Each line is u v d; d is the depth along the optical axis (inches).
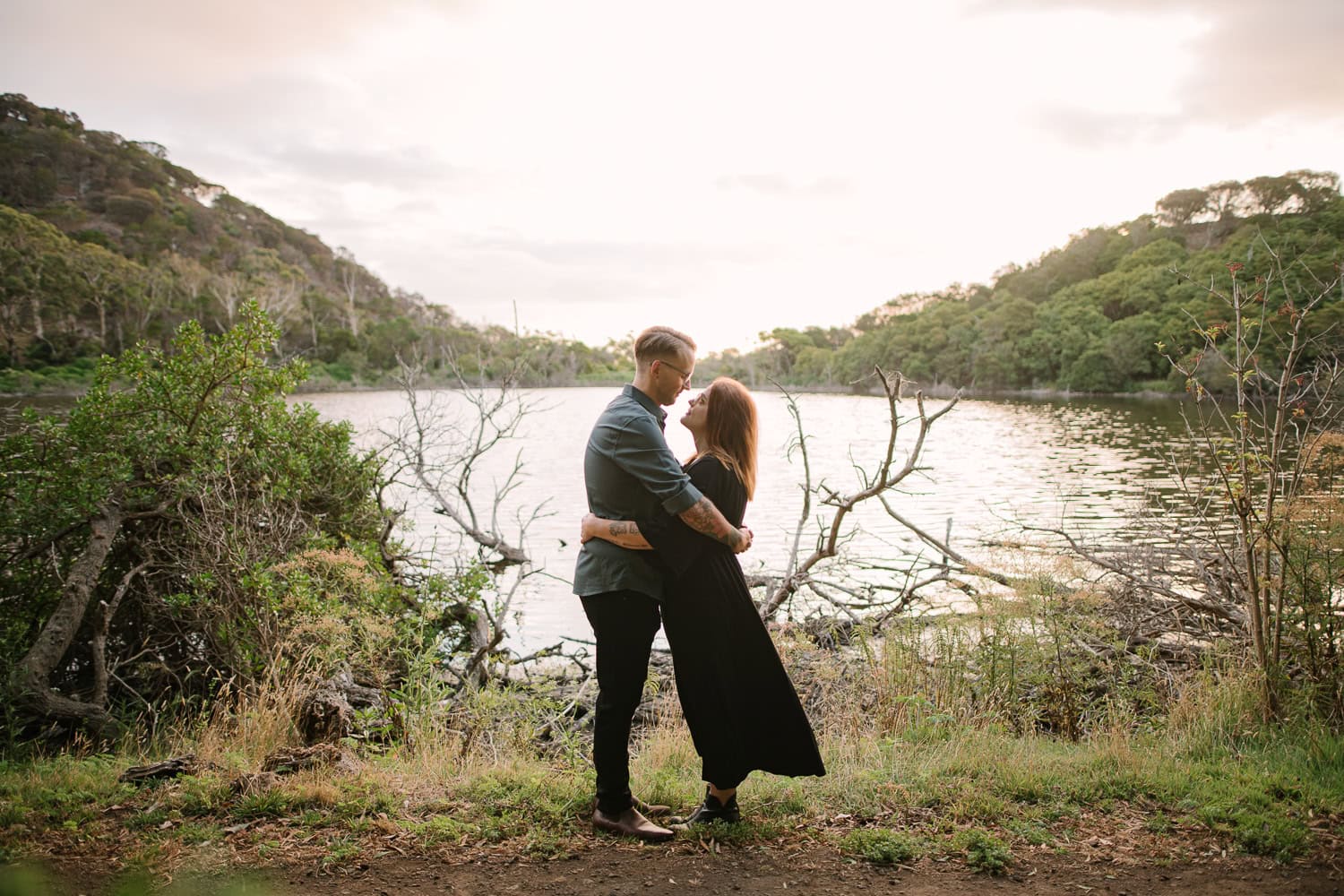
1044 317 3752.5
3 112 7027.6
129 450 281.6
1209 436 179.2
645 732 210.2
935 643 212.2
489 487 816.9
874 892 100.3
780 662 116.0
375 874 103.5
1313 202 3221.0
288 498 305.3
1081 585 223.9
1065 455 1087.0
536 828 116.2
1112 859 108.8
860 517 633.0
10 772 144.2
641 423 107.1
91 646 258.4
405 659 259.9
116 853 107.5
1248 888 100.6
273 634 239.9
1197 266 3137.3
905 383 251.4
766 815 122.0
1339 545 163.9
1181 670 220.4
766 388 3405.5
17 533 257.8
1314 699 161.3
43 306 3063.5
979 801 125.3
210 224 6889.8
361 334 4416.8
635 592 110.1
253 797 124.0
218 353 294.7
